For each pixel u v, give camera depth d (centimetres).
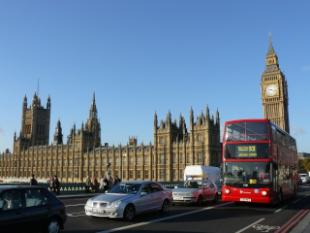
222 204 3575
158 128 13350
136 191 2473
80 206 3222
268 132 3136
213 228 2041
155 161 13175
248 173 3117
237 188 3125
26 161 18788
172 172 12738
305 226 2059
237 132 3228
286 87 18525
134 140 15362
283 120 17538
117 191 2494
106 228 2008
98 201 2266
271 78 18200
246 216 2603
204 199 3481
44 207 1622
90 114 17738
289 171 3941
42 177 17700
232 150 3216
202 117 12281
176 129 13262
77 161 16225
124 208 2252
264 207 3278
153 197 2577
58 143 19562
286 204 3603
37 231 1576
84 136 16238
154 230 1950
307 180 10581
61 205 1727
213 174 5659
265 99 18175
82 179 15800
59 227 1717
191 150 12275
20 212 1499
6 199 1472
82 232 1877
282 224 2212
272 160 3089
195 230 1966
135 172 13862
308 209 3116
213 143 12138
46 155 17750
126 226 2086
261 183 3059
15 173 19350
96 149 15650
